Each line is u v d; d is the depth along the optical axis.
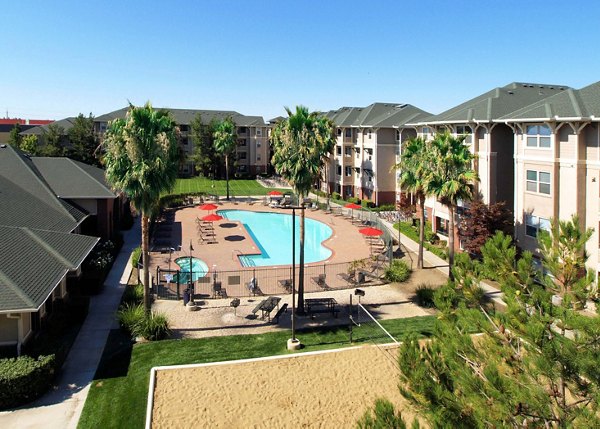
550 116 31.44
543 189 33.59
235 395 19.14
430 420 9.49
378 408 9.54
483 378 10.03
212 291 32.31
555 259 10.67
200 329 26.16
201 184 95.81
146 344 24.00
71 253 26.73
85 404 18.34
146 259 26.11
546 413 8.95
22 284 20.36
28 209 31.39
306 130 27.41
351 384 20.06
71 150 83.94
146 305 26.30
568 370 8.78
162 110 27.80
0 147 40.25
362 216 61.16
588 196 30.52
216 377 20.59
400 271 35.56
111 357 22.47
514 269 11.09
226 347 23.78
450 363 10.26
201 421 17.31
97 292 31.20
